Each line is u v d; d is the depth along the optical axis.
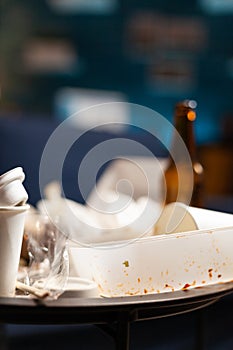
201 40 5.74
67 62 5.84
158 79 5.80
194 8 5.74
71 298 0.94
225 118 5.35
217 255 1.02
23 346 1.78
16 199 0.93
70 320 0.91
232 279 1.04
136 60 5.83
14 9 5.84
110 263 0.99
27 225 1.06
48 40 5.85
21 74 5.86
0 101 5.66
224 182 4.78
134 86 5.84
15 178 0.94
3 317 0.90
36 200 2.44
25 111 5.86
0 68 5.85
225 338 2.09
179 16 5.76
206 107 5.77
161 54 5.79
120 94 5.85
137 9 5.79
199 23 5.75
